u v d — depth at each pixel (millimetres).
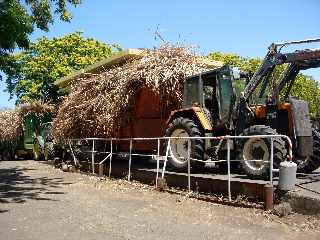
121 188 10453
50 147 19562
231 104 9469
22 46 12141
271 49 9055
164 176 10008
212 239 6016
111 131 12953
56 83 17469
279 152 8055
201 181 8945
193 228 6613
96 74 13922
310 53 8539
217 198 8383
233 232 6355
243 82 9891
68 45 31656
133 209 8039
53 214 7641
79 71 15430
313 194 7047
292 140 8461
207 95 10258
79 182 11867
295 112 8461
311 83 30547
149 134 12078
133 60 12586
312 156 9312
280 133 8672
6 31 11219
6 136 25094
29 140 23844
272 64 9039
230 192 8172
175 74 10977
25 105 23281
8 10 11141
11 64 13711
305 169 9500
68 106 14906
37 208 8195
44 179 12758
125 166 12273
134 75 11438
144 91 11820
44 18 12867
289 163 7309
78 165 14953
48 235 6234
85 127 14398
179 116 10430
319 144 9281
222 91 9688
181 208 8008
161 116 11805
